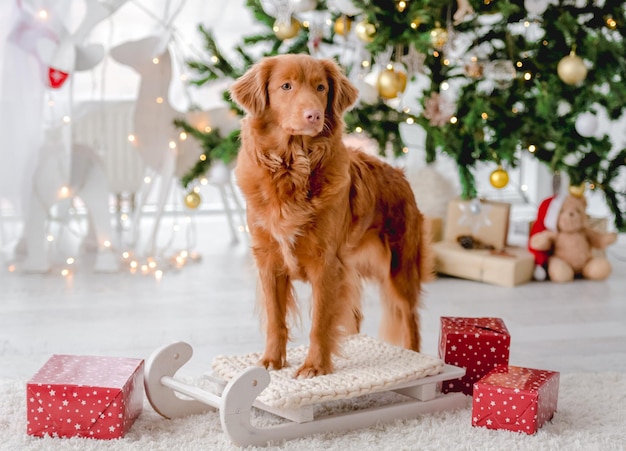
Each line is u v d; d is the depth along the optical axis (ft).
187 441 8.25
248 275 15.07
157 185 19.39
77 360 8.90
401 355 9.38
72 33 14.52
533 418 8.41
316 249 8.79
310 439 8.32
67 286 14.07
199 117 15.71
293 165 8.57
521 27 17.56
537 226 15.51
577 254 15.14
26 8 14.03
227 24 17.62
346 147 9.67
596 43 13.69
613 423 8.87
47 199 14.70
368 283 10.50
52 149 14.60
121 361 8.92
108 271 14.99
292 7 13.32
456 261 15.05
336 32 14.20
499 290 14.40
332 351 9.00
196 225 19.01
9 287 13.91
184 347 8.95
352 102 8.93
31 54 14.06
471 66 13.84
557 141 14.15
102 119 15.80
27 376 10.05
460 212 15.60
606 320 12.84
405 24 13.20
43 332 11.77
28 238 14.78
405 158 16.67
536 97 14.40
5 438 8.21
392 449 8.11
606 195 14.76
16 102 14.20
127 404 8.38
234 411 8.00
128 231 17.95
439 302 13.61
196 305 13.24
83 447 8.01
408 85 18.01
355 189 9.28
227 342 11.53
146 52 15.11
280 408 8.46
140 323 12.28
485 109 13.75
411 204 10.07
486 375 8.91
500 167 14.16
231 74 14.76
